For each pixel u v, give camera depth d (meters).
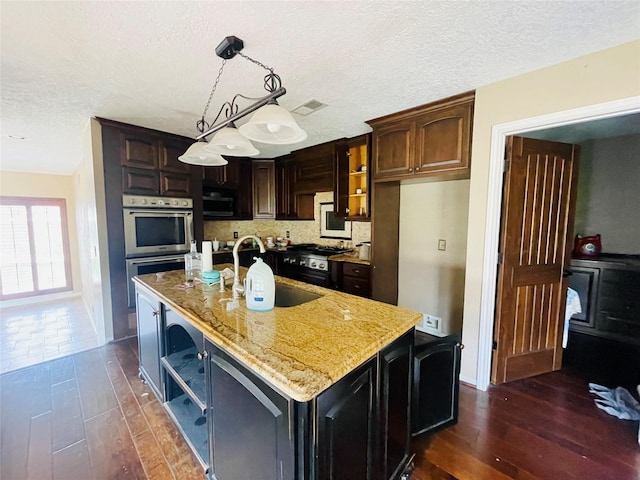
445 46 1.61
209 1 1.24
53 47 1.58
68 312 4.43
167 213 3.31
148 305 2.05
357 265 3.31
